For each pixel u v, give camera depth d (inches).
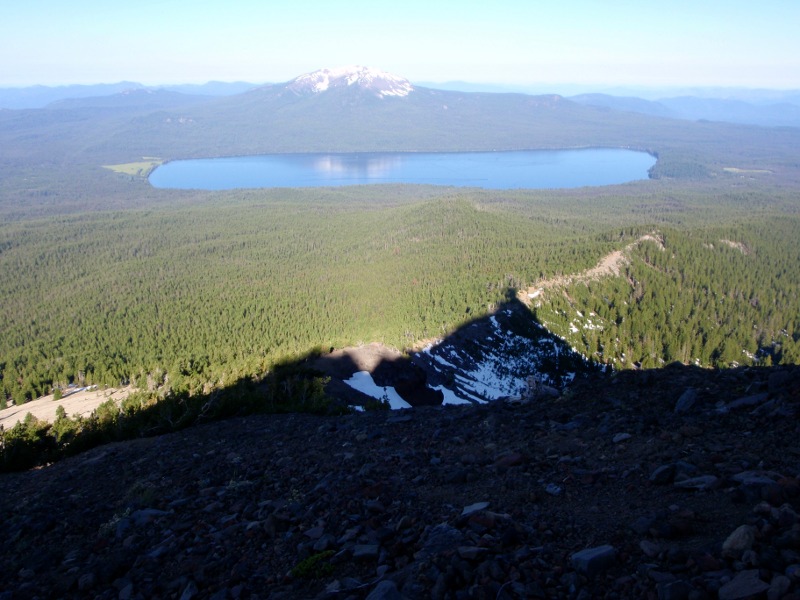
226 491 537.6
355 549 364.2
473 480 466.3
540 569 301.7
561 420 595.2
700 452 427.8
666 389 612.1
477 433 611.5
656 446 461.4
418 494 453.1
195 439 795.4
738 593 247.0
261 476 575.5
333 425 764.0
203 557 403.2
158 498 541.6
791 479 341.1
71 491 614.2
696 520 325.7
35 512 541.0
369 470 532.4
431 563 320.8
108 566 403.9
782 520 296.4
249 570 372.8
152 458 713.0
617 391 647.1
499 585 289.1
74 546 457.4
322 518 430.3
